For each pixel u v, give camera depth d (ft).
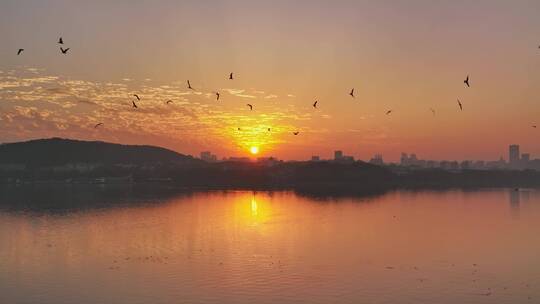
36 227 294.05
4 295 153.48
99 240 247.70
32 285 163.84
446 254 215.51
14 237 257.75
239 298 149.18
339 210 395.34
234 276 173.27
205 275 174.50
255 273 178.09
